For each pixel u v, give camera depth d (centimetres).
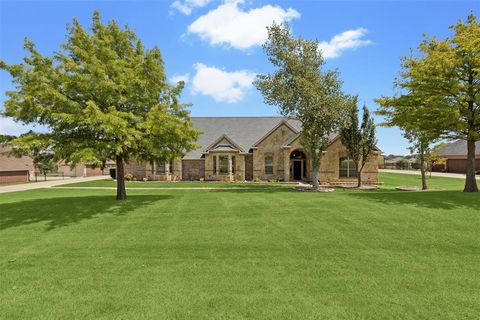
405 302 576
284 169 3638
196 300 593
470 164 1869
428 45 1939
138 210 1466
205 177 3856
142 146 1678
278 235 1024
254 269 746
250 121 4378
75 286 662
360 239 970
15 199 2036
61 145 1452
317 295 607
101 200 1800
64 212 1443
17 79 1411
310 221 1193
